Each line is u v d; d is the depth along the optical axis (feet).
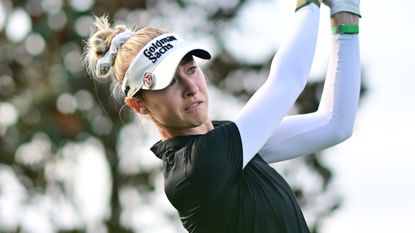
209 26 163.94
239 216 42.14
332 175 160.25
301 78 42.91
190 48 42.65
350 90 44.70
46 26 153.89
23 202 158.81
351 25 44.62
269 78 43.09
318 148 45.68
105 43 45.52
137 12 159.63
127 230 157.89
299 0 44.19
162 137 44.73
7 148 156.04
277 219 42.39
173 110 42.96
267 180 43.09
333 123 45.06
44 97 152.56
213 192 41.73
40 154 157.38
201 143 41.70
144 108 44.06
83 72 149.89
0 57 156.56
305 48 43.19
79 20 156.04
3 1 156.97
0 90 156.04
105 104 148.97
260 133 41.86
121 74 44.29
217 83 163.32
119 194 160.45
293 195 43.98
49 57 156.76
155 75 42.65
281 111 42.22
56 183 158.30
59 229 158.92
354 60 44.65
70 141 155.22
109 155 158.51
